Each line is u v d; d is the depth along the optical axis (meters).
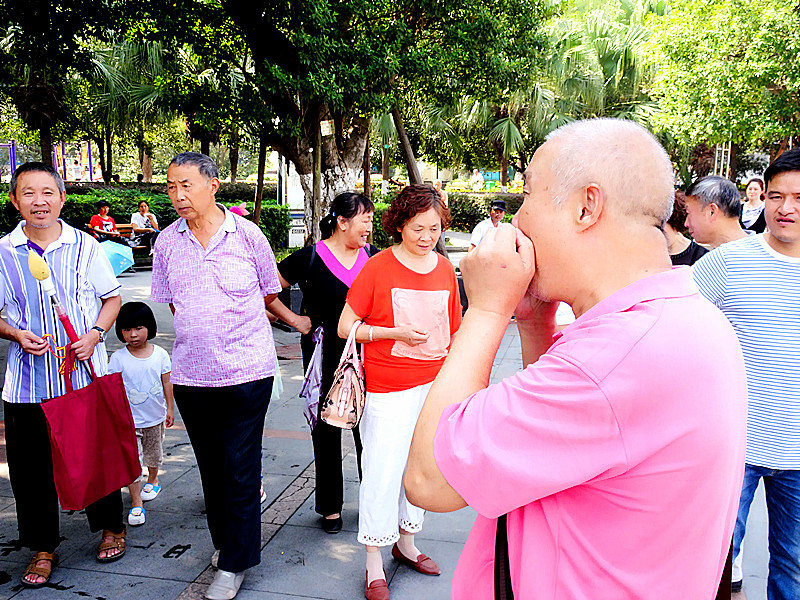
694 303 0.96
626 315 0.93
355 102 7.85
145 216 14.57
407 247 2.87
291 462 4.31
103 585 2.93
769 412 2.29
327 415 2.79
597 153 0.97
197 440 2.96
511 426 0.92
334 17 7.34
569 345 0.94
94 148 39.09
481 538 1.12
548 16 9.50
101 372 3.12
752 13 11.64
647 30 18.42
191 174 2.74
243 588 2.91
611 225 0.98
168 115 17.80
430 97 9.28
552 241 1.01
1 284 2.87
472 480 0.94
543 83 19.09
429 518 3.62
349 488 3.94
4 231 15.02
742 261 2.33
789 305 2.25
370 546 2.83
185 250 2.89
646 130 1.02
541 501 0.96
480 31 8.05
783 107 12.12
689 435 0.87
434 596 2.88
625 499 0.90
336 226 3.38
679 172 20.48
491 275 1.04
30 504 2.92
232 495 2.83
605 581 0.92
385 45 7.56
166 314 9.05
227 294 2.86
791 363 2.25
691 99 12.91
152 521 3.53
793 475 2.30
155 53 15.50
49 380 2.90
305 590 2.90
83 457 2.85
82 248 3.02
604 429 0.88
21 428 2.90
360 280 2.91
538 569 0.96
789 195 2.19
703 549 0.91
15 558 3.15
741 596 2.81
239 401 2.86
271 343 3.03
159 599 2.83
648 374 0.87
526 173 1.06
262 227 15.73
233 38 8.00
